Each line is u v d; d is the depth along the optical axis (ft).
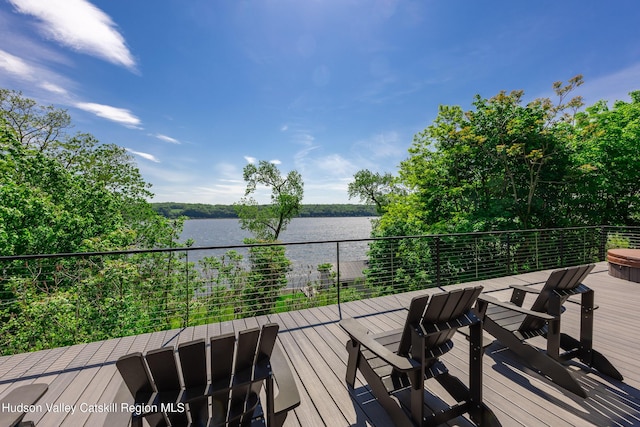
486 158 36.37
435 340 5.64
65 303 19.15
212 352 3.84
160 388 3.79
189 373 3.80
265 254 20.02
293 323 10.46
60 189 31.65
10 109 36.47
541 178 35.27
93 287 21.03
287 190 70.13
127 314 21.34
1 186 23.85
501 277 16.53
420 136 43.47
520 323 7.88
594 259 26.81
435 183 40.29
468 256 30.27
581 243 26.96
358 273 50.42
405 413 5.24
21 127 37.37
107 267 21.31
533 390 6.55
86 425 5.53
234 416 4.27
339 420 5.70
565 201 35.73
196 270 17.89
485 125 36.88
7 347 18.06
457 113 39.40
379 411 5.93
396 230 37.86
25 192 25.77
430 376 5.55
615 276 16.29
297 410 5.98
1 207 22.59
